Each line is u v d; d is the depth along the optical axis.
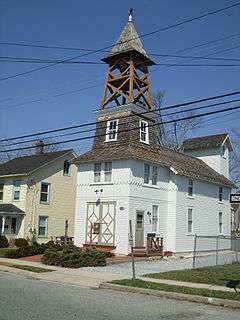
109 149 32.69
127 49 33.22
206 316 11.62
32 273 20.19
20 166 42.62
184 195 35.09
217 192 40.44
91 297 13.98
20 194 40.78
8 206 40.06
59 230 42.84
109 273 20.64
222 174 43.72
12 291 14.27
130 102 32.69
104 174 32.16
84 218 32.66
